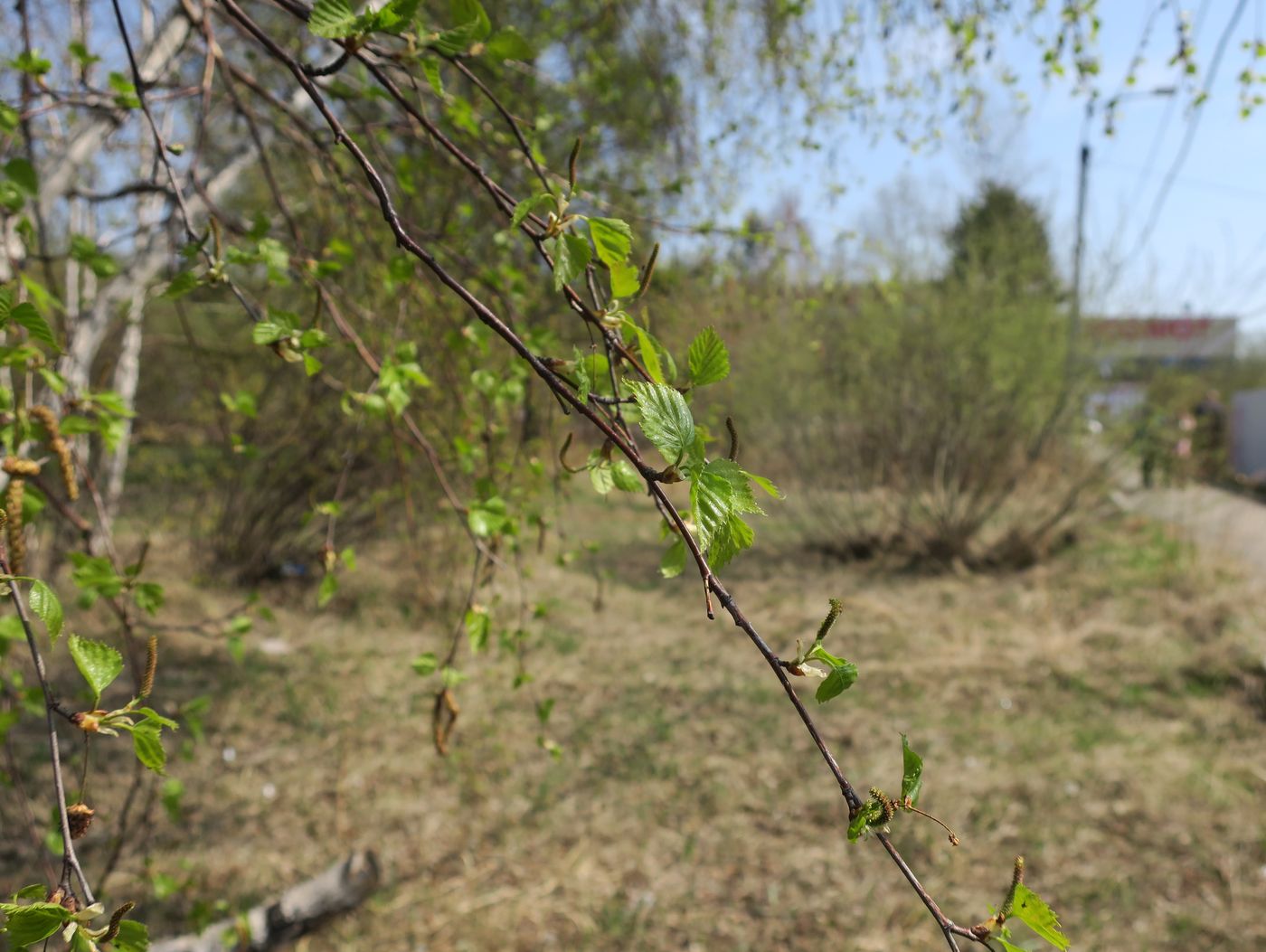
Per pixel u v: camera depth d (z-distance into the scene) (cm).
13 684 206
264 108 335
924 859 388
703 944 338
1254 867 374
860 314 915
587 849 398
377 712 534
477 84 128
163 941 309
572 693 568
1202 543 916
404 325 309
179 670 573
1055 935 69
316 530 750
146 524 758
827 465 983
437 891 367
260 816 415
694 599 790
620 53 463
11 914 78
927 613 751
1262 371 1788
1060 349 903
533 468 254
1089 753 476
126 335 429
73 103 204
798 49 446
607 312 91
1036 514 941
